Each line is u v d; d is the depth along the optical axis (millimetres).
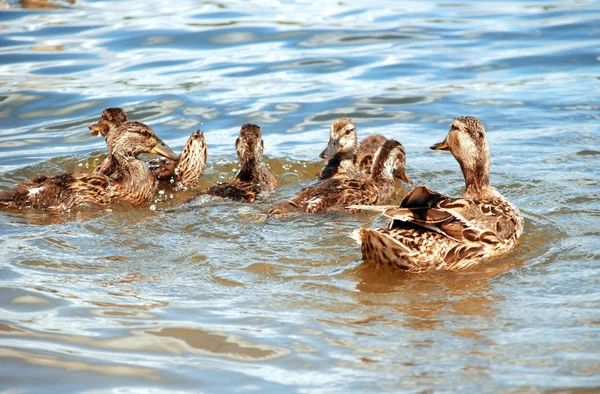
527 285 10242
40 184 14141
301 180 16172
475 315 9344
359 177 15969
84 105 19078
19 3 27766
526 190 14195
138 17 26422
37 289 10086
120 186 14766
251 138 15680
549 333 8727
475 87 20297
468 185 12898
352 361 8289
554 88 20031
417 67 21719
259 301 9836
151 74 21156
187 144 15961
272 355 8445
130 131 15102
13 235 12328
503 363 8133
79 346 8617
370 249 11039
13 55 22266
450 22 25828
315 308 9641
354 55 22688
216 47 23312
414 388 7734
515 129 17625
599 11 26422
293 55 22656
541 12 26688
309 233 12578
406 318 9312
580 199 13633
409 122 18500
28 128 18031
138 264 11125
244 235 12453
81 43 23516
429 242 10797
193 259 11344
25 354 8406
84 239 12203
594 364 8016
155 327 9055
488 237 11227
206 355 8445
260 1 28719
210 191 14531
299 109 19156
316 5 28078
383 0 28906
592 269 10641
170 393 7719
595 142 16625
